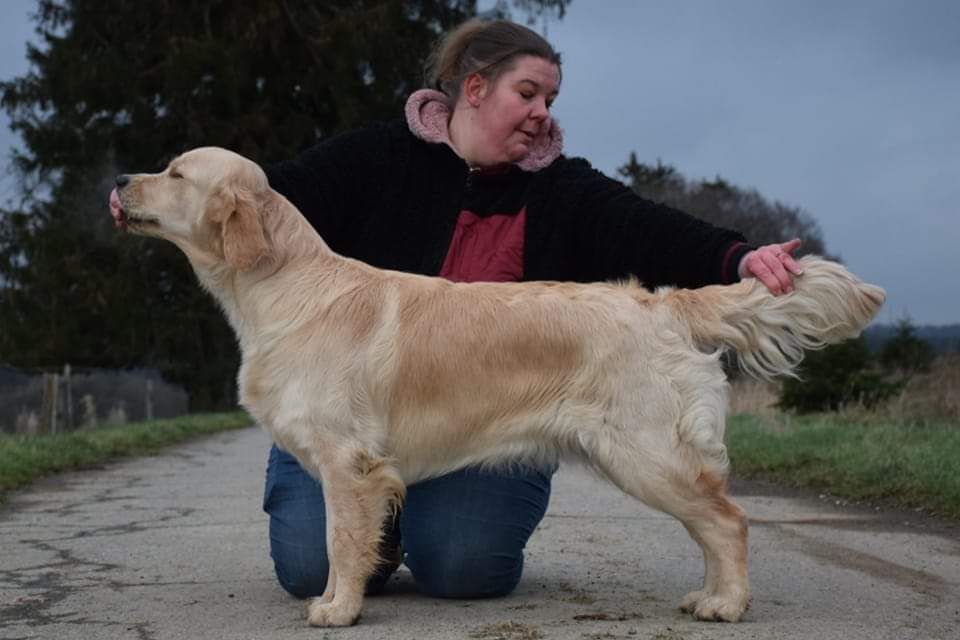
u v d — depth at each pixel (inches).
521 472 179.3
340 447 165.3
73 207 1216.8
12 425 690.8
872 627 159.0
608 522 273.0
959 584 192.9
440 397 169.3
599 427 166.4
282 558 185.2
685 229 189.0
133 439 590.9
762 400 687.1
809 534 249.6
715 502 165.5
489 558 183.0
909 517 276.4
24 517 293.6
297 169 201.9
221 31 1217.4
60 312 1216.8
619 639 152.2
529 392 168.9
